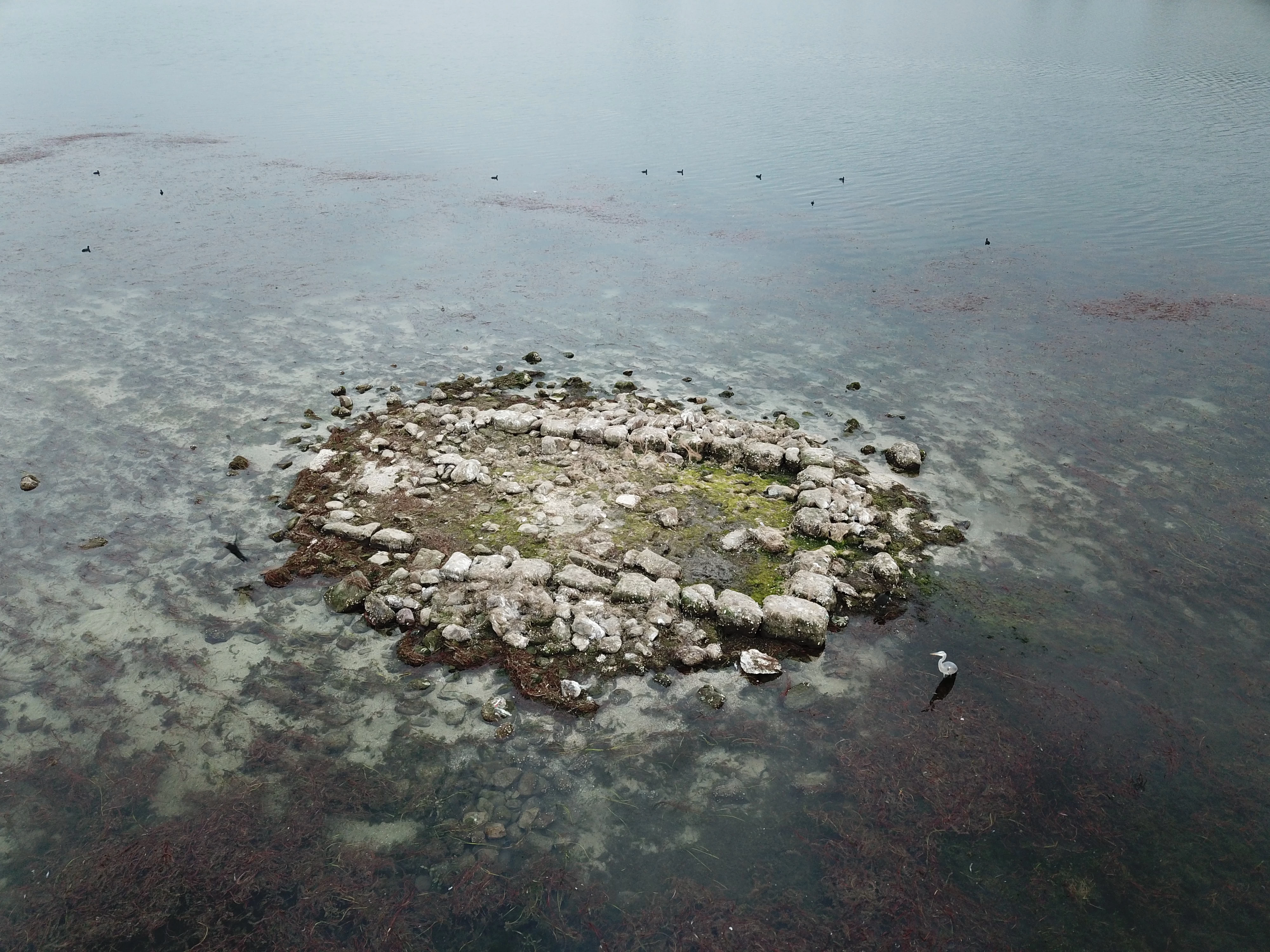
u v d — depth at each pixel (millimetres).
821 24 84562
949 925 7121
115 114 44594
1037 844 7848
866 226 27516
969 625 10586
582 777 8352
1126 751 8820
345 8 101625
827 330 20062
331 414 15734
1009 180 31859
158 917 7043
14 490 12977
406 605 10391
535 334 19703
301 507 12664
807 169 34062
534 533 11859
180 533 12062
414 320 20344
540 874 7418
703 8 107062
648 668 9641
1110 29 72562
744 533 11969
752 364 18266
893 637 10352
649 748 8680
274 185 32094
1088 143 36781
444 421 15281
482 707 9141
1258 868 7660
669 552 11609
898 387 17203
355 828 7816
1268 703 9453
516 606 10320
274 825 7832
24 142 38000
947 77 53219
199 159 35812
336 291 22031
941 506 13141
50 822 7848
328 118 43844
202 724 8898
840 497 12812
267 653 9867
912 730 8992
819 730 8969
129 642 9984
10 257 23766
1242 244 25078
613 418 15398
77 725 8859
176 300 21094
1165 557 11953
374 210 29156
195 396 16203
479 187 32125
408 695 9281
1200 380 17281
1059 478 13914
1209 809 8211
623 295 22234
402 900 7195
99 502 12750
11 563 11312
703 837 7805
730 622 10266
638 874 7461
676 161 35656
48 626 10203
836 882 7441
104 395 16094
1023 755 8727
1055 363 18156
